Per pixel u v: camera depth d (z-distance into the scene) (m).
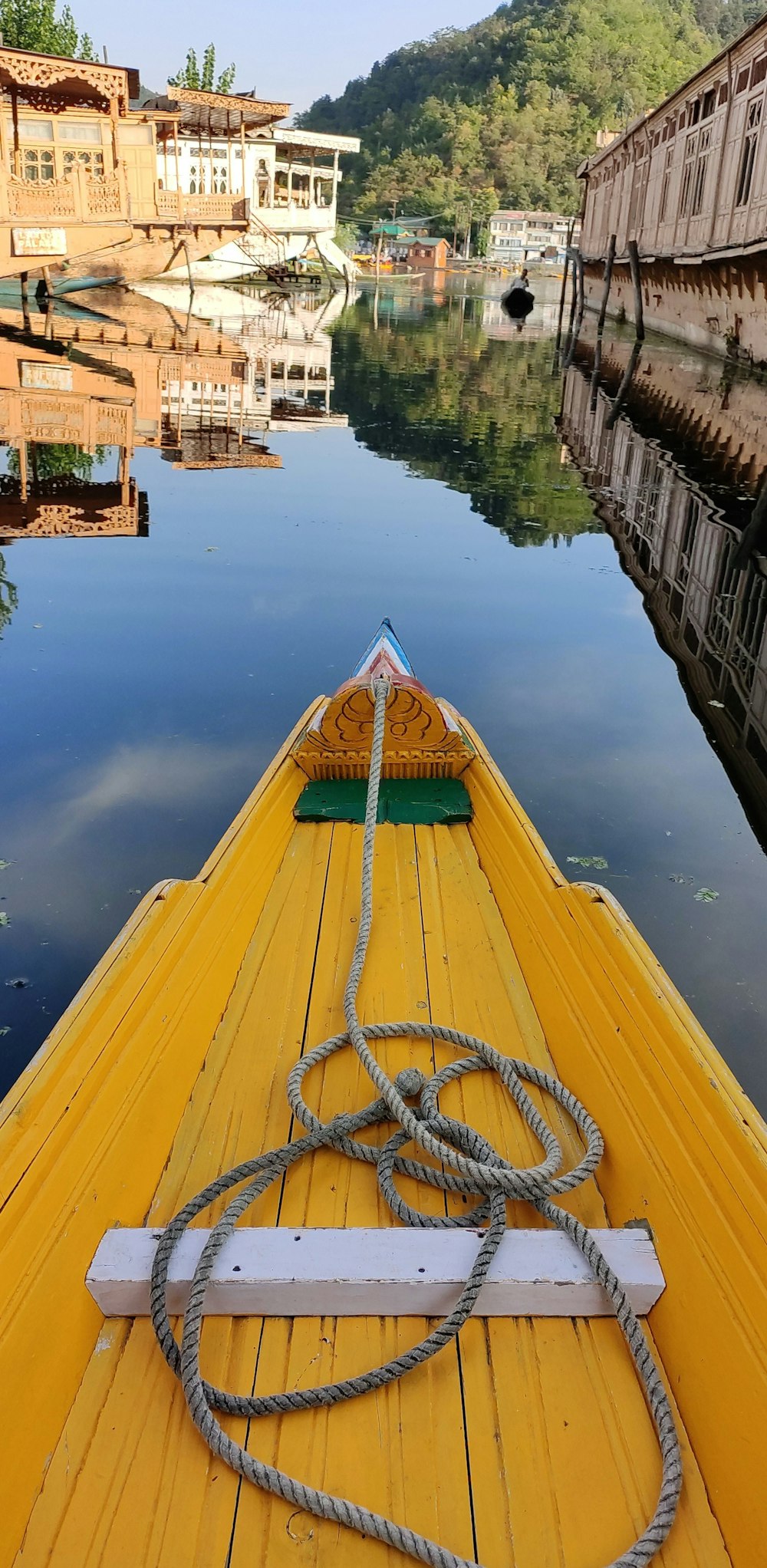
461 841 3.88
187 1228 2.01
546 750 5.44
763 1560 1.47
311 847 3.81
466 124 121.56
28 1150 1.86
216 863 3.11
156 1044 2.39
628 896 4.05
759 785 5.07
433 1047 2.74
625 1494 1.67
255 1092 2.55
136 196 23.91
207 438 14.11
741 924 3.89
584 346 29.33
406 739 4.18
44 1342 1.72
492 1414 1.79
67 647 6.64
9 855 4.21
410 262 94.12
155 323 26.55
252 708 5.75
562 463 13.68
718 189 17.62
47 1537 1.59
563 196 119.81
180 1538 1.60
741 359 18.89
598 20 134.88
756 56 15.31
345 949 3.17
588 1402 1.81
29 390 16.17
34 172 24.75
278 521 10.26
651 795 4.94
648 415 17.56
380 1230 1.99
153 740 5.32
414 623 7.45
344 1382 1.77
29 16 35.53
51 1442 1.70
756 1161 1.79
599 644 7.12
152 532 9.62
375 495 11.59
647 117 23.53
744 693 6.31
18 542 9.08
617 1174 2.22
